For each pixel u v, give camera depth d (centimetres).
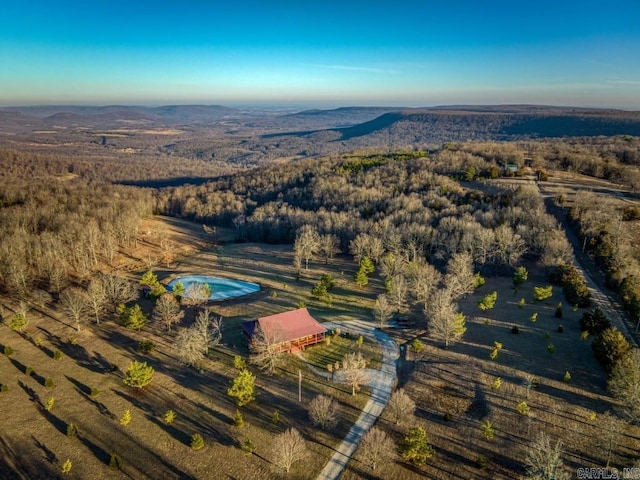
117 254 13300
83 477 4956
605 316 7788
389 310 8344
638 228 10894
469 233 11262
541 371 6381
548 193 14938
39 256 10881
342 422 5816
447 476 4872
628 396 5050
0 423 5734
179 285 9744
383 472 4997
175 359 7369
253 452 5328
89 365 7150
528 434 5256
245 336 7938
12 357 7275
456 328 7288
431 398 6153
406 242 12194
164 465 5141
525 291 9550
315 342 7769
